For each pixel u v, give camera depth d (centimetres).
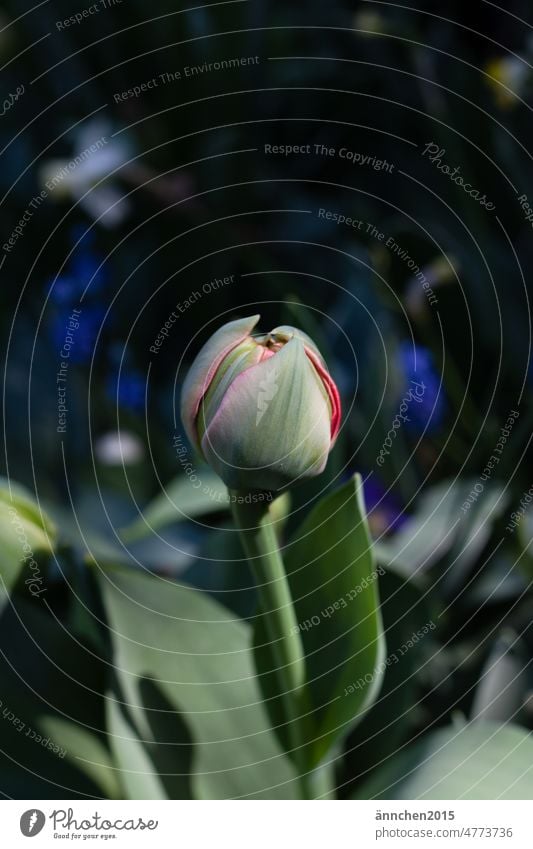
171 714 43
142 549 59
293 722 40
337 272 84
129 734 43
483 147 76
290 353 35
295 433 36
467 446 64
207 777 43
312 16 100
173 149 87
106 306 79
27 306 80
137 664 43
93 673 44
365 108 96
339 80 96
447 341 67
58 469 69
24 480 67
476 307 67
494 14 97
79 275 79
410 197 88
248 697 44
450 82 79
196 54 89
